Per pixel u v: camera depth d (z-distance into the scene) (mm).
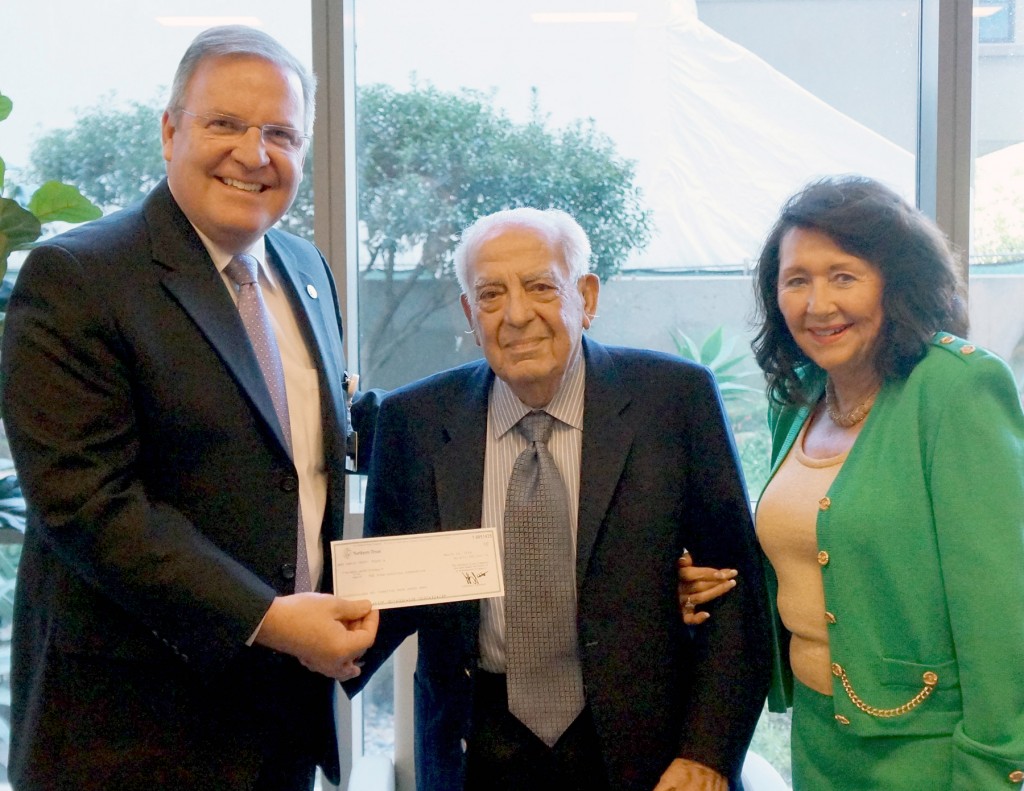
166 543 1322
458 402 1672
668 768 1510
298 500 1474
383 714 2553
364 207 2494
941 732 1372
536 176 2479
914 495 1376
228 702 1432
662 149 2467
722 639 1562
